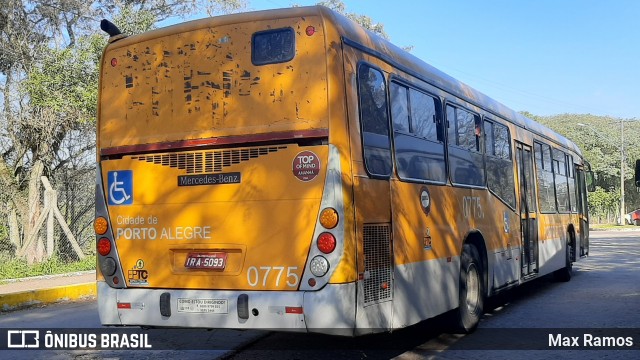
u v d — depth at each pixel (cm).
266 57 562
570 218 1403
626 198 6462
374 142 581
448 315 773
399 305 598
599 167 6019
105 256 617
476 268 821
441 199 718
